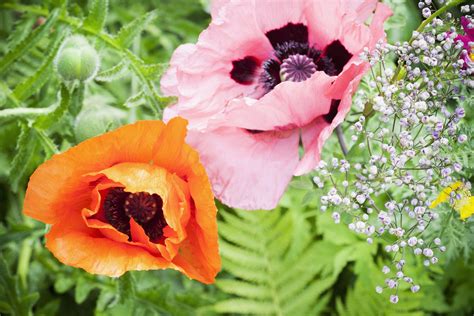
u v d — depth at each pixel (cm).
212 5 84
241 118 79
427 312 99
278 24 83
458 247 86
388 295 94
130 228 81
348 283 101
